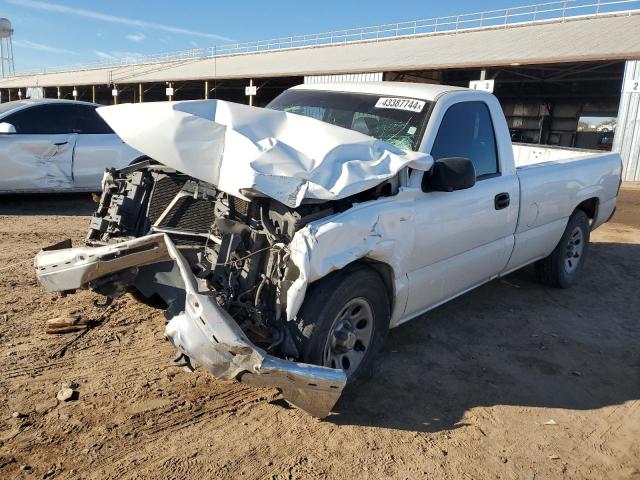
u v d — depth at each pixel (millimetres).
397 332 4668
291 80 32375
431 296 4133
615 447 3328
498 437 3324
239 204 3254
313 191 2996
